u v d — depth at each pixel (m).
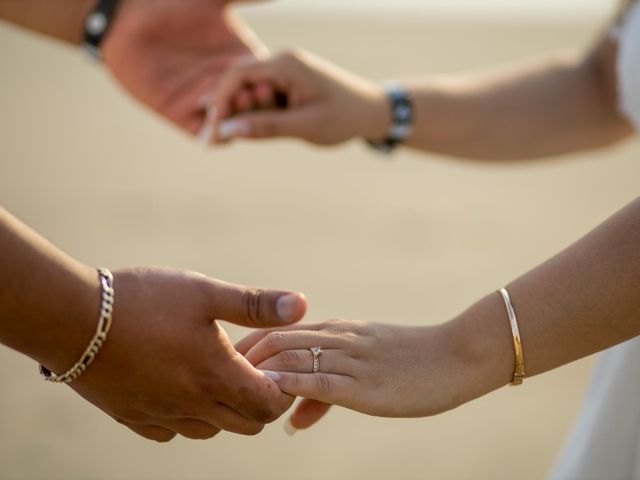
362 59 23.12
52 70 18.83
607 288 1.53
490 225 8.21
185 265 6.55
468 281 6.43
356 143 12.30
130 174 9.91
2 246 1.44
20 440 4.05
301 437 4.17
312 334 1.65
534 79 2.56
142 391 1.62
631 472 1.87
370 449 4.04
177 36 2.66
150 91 2.69
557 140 2.56
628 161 11.47
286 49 2.44
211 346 1.59
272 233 7.63
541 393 4.68
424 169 10.83
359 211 8.63
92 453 3.96
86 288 1.52
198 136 2.67
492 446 4.08
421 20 71.12
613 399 1.86
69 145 11.52
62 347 1.54
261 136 2.44
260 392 1.60
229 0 2.69
